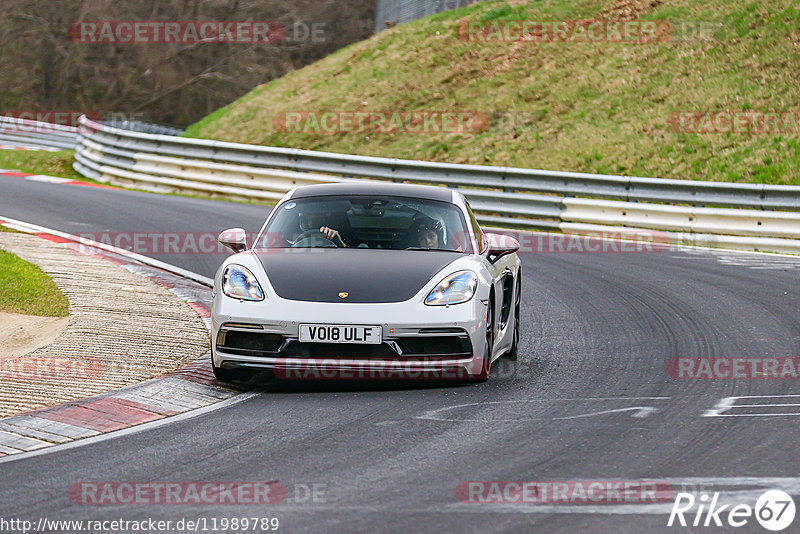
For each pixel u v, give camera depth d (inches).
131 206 2421.3
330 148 3388.3
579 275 1718.8
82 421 816.3
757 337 1190.3
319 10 6131.9
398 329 898.7
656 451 711.1
